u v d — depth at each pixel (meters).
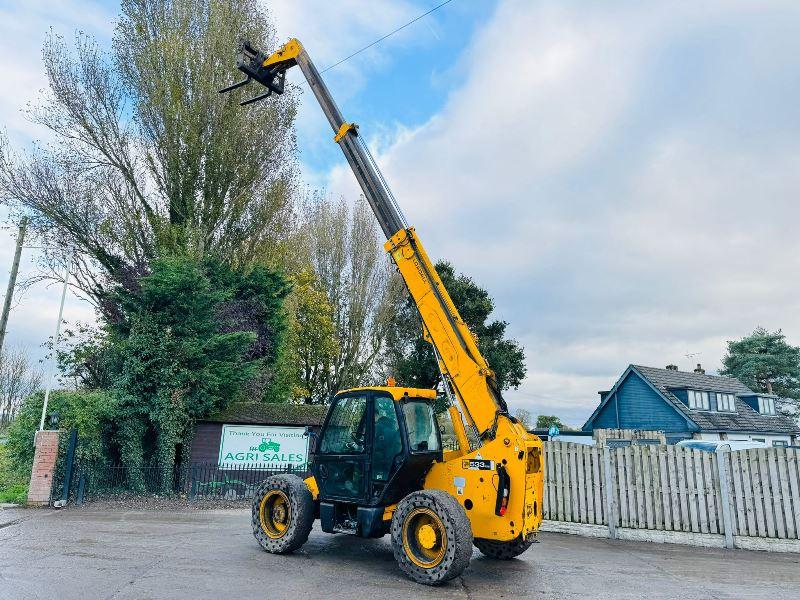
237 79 19.97
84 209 17.95
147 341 14.73
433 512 6.40
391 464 7.04
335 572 6.82
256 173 20.64
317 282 31.98
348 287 32.59
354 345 31.86
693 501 9.86
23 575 6.26
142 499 13.60
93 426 13.62
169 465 14.64
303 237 28.69
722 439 28.25
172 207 19.67
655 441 16.03
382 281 33.16
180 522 10.59
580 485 11.00
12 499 12.88
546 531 11.12
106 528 9.63
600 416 32.53
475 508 6.86
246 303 20.12
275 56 9.74
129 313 15.23
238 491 15.11
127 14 20.12
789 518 9.06
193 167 19.41
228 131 19.88
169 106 19.05
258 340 20.25
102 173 18.72
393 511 7.19
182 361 15.11
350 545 8.55
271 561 7.28
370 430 7.30
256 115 20.66
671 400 28.70
